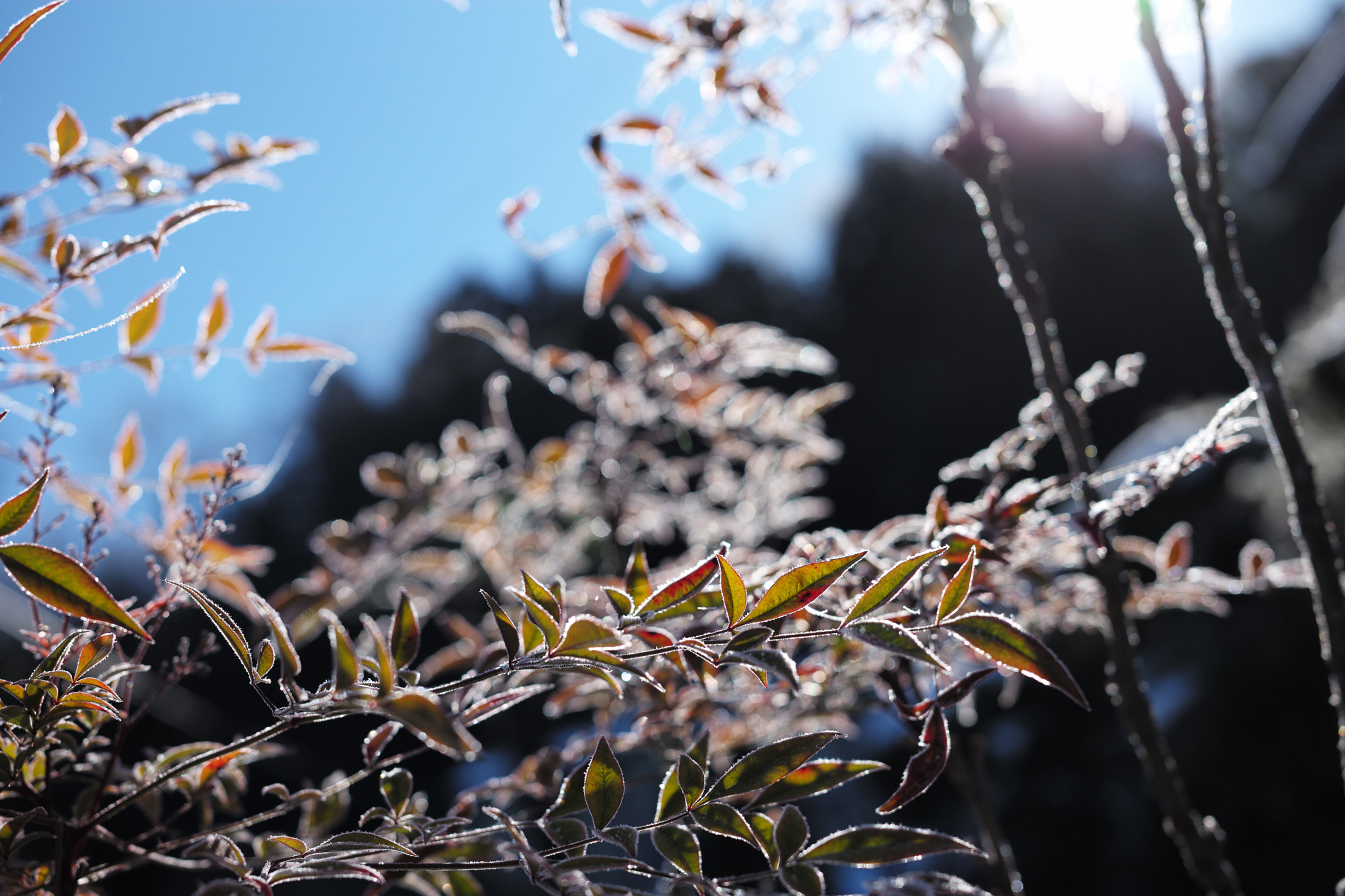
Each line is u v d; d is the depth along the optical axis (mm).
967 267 7176
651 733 644
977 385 6664
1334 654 557
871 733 1955
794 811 498
